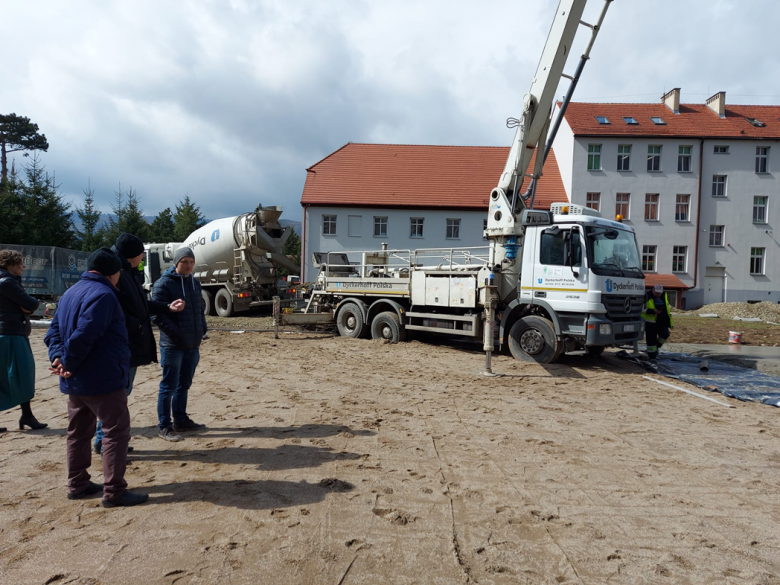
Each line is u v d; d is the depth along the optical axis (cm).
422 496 366
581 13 925
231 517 326
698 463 454
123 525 314
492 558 285
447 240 3097
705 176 3212
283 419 558
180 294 485
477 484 391
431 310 1162
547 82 958
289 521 322
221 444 471
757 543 311
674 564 284
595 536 314
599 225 913
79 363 326
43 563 270
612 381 819
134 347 428
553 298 921
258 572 264
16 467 409
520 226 980
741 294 3238
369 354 1046
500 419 579
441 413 598
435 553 289
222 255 1856
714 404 684
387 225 3092
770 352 1184
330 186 3150
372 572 268
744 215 3222
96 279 347
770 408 671
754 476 425
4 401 480
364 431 519
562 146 3409
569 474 418
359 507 345
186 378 507
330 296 1407
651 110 3425
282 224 1872
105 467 339
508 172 1016
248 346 1137
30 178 2908
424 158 3384
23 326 493
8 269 482
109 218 3691
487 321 855
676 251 3234
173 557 277
